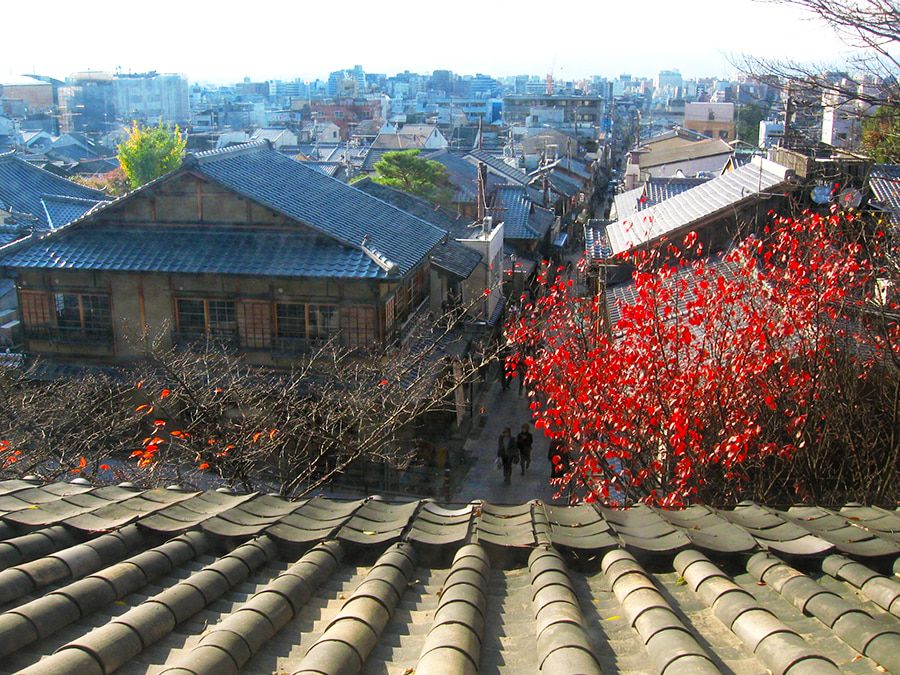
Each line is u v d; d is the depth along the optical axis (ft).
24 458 54.65
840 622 17.61
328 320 74.38
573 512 25.67
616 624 18.30
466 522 24.16
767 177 88.99
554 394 47.93
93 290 77.82
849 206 68.85
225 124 481.46
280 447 66.90
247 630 17.35
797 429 43.86
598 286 93.20
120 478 57.36
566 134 328.08
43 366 79.51
